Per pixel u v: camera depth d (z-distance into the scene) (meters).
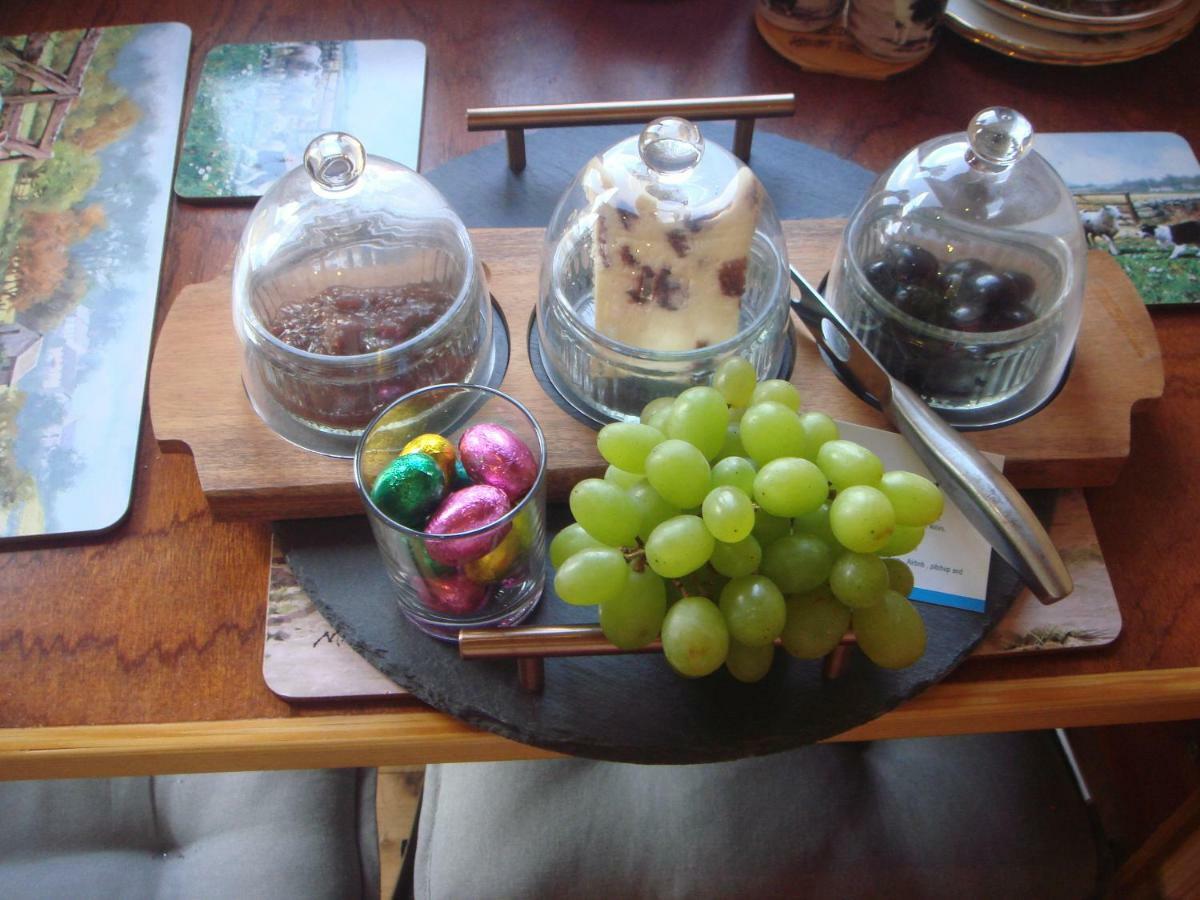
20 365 0.70
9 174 0.80
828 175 0.77
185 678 0.59
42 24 0.89
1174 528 0.64
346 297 0.64
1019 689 0.59
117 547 0.64
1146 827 0.81
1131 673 0.59
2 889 0.68
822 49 0.87
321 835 0.71
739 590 0.50
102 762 0.57
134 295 0.73
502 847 0.70
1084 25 0.83
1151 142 0.82
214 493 0.61
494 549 0.52
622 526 0.52
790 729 0.56
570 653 0.50
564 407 0.65
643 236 0.58
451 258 0.66
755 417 0.53
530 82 0.86
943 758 0.73
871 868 0.69
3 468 0.66
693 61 0.87
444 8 0.91
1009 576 0.60
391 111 0.83
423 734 0.57
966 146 0.65
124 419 0.68
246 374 0.65
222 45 0.87
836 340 0.66
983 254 0.63
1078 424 0.63
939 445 0.58
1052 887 0.69
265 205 0.67
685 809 0.71
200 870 0.69
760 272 0.65
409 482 0.51
